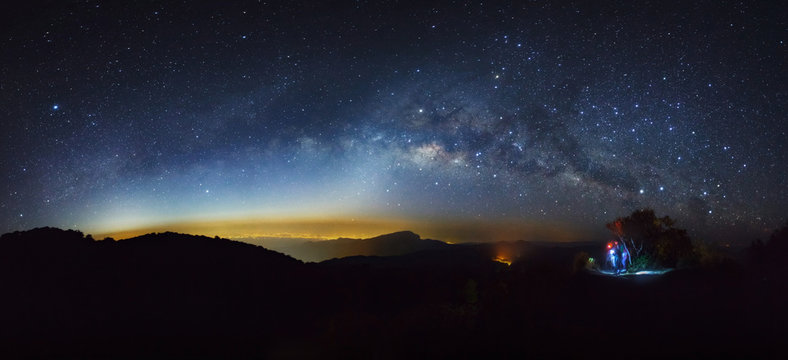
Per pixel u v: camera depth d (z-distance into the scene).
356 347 10.20
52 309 14.34
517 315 11.20
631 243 19.59
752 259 16.53
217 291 17.33
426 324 10.89
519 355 8.81
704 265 15.34
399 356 9.48
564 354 8.66
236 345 11.65
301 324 13.97
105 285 16.61
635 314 11.07
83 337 12.20
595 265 19.33
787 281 12.50
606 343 9.09
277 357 10.61
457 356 9.03
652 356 8.26
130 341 11.95
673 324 10.01
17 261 17.66
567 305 12.53
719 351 8.28
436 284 20.70
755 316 10.05
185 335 12.55
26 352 11.05
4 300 14.73
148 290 16.58
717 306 11.01
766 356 7.93
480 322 11.00
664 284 13.92
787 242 16.23
